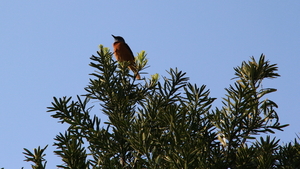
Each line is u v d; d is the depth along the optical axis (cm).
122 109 861
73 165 702
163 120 732
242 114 741
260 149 696
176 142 650
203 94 808
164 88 897
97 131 770
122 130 733
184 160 607
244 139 744
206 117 784
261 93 777
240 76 823
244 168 677
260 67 791
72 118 831
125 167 741
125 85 950
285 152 703
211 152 736
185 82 907
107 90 890
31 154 746
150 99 849
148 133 642
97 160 774
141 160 631
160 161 614
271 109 752
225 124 736
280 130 741
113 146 764
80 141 790
